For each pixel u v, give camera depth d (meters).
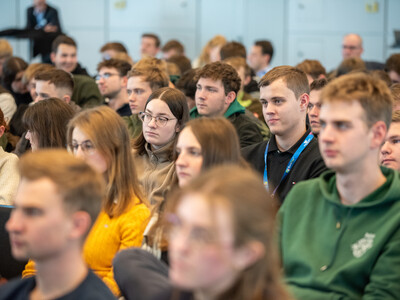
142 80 4.68
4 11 10.50
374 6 10.00
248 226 1.37
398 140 3.14
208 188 1.40
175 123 3.57
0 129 4.04
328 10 10.07
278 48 10.19
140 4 10.50
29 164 1.69
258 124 4.69
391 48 10.00
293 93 3.32
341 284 2.10
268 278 1.47
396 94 3.81
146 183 3.51
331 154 2.09
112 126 2.82
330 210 2.23
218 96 4.28
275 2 10.11
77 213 1.70
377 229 2.11
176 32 10.48
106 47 7.88
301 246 2.21
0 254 3.06
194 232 1.36
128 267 2.01
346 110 2.07
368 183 2.14
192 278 1.37
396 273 2.03
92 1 10.51
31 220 1.65
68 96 5.09
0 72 7.18
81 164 1.75
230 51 6.75
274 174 3.34
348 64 6.24
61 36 6.93
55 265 1.70
